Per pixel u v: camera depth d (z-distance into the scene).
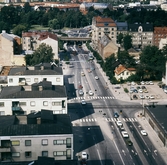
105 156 161.00
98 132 187.50
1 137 131.00
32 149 133.50
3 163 112.50
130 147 170.88
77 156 160.62
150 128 193.75
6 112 175.38
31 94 177.38
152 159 159.62
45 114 144.00
